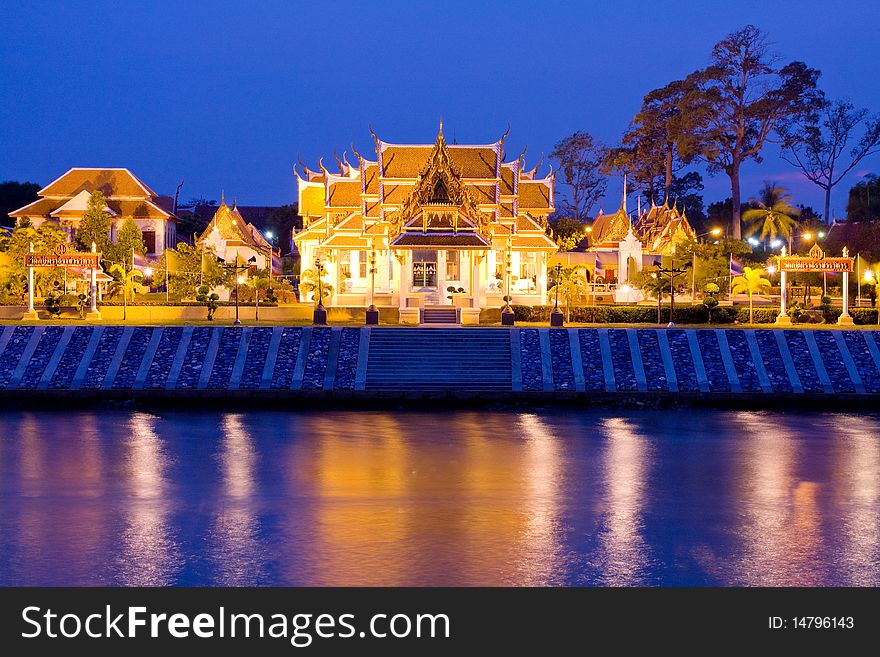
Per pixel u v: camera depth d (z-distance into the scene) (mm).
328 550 30078
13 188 166625
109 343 64062
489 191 84312
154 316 78500
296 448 45469
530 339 64875
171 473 40406
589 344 64500
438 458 43438
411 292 81312
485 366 62844
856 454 44812
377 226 82625
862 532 32312
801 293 104688
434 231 77125
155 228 126000
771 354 63656
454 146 84438
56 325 65625
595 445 46594
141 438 47844
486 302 80688
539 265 86312
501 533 31891
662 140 164375
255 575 27891
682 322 77625
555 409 57750
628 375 62188
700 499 36594
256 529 32344
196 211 168375
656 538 31453
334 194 89250
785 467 42062
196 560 29125
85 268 76812
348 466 41781
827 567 28750
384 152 84250
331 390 60531
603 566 28672
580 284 83000
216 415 54781
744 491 37844
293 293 98438
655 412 56969
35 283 84938
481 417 54562
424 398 60312
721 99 144375
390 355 63594
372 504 35562
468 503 35750
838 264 74812
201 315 78875
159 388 60469
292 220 164375
